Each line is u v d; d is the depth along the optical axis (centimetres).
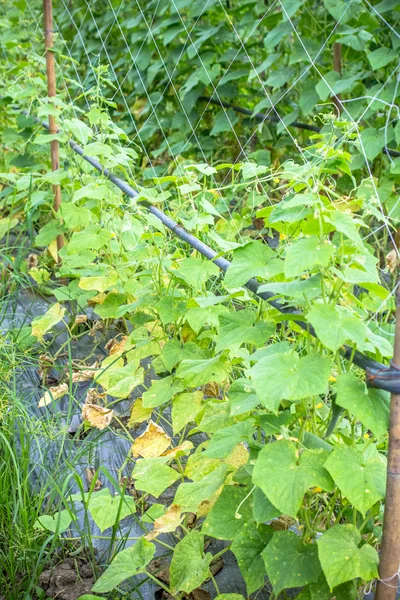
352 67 393
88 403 260
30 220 366
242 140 479
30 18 638
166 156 518
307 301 164
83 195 293
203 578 177
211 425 208
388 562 158
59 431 251
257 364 156
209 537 216
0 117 521
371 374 152
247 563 169
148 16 537
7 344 292
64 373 306
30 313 358
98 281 308
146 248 278
